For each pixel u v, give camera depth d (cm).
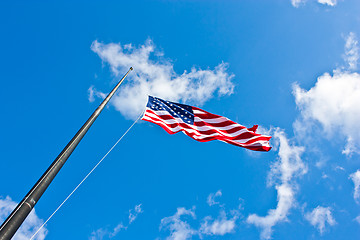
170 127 1170
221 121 1277
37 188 464
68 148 573
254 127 1291
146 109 1190
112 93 928
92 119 720
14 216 405
